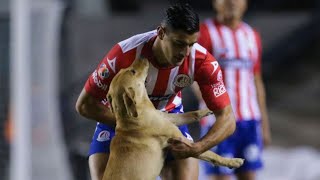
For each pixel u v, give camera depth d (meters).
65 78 19.98
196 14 9.23
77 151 18.92
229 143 15.52
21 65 18.98
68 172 18.69
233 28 15.73
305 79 30.92
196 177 10.72
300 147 26.22
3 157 18.58
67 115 19.39
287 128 28.08
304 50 30.83
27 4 19.11
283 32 30.61
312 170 21.12
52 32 19.44
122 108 9.48
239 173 15.70
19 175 18.52
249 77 15.79
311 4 31.73
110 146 9.80
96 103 10.18
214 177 15.66
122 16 28.38
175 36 9.18
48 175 18.59
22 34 19.03
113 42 26.64
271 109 29.97
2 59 19.06
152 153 9.58
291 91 30.62
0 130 18.77
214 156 10.04
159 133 9.62
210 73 9.91
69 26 23.33
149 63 9.74
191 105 22.42
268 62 30.62
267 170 21.20
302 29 30.72
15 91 18.84
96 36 26.80
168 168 10.72
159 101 10.30
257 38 15.98
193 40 9.23
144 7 31.45
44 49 19.22
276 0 31.75
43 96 19.08
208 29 15.64
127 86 9.37
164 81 9.91
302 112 29.62
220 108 10.04
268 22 30.67
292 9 31.88
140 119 9.57
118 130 9.73
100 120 10.33
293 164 21.34
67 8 21.64
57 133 19.02
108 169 9.62
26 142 18.72
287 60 30.75
